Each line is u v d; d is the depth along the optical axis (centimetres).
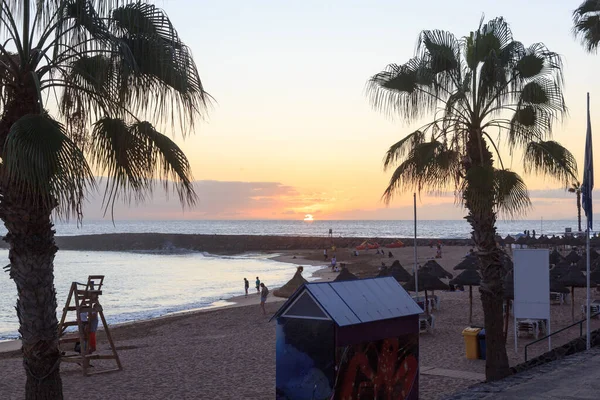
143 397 1334
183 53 672
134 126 690
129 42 675
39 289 706
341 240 12638
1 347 2628
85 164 625
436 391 1252
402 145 1202
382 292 805
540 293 1381
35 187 647
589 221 1293
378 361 766
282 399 746
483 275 1181
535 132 1176
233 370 1595
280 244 13262
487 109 1180
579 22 2114
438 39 1169
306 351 733
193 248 14438
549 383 900
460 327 2147
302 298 737
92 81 714
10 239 701
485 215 1172
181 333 2573
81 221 625
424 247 9906
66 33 679
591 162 1291
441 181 1173
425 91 1188
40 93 616
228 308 3553
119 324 3266
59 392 724
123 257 12056
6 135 682
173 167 698
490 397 838
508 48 1165
